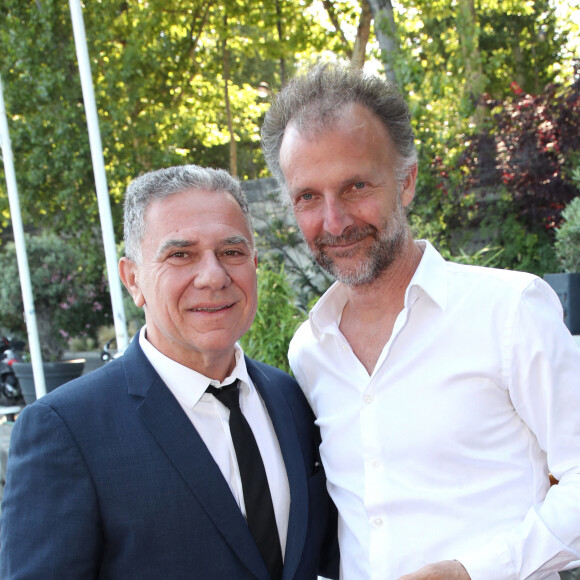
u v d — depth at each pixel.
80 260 10.36
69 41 10.34
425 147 7.99
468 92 8.44
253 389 1.81
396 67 8.27
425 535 1.60
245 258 1.65
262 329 4.15
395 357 1.69
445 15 11.18
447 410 1.61
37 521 1.40
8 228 15.95
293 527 1.66
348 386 1.80
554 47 19.33
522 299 1.59
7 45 10.05
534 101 7.86
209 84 15.60
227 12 13.11
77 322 10.29
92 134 5.34
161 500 1.48
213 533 1.51
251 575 1.53
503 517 1.57
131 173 10.74
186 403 1.63
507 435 1.62
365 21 11.73
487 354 1.61
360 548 1.71
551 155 7.69
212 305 1.57
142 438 1.52
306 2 12.77
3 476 4.62
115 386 1.59
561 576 2.46
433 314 1.68
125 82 10.99
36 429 1.46
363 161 1.61
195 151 19.92
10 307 9.74
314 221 1.68
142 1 12.73
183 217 1.58
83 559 1.41
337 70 1.69
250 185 9.40
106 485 1.46
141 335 1.73
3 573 1.39
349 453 1.76
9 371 8.61
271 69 21.12
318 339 1.87
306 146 1.63
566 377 1.54
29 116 10.27
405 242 1.74
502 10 15.37
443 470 1.62
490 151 7.91
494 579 1.44
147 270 1.60
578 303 3.76
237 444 1.64
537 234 7.94
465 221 8.21
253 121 18.53
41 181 10.23
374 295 1.79
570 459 1.53
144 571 1.46
